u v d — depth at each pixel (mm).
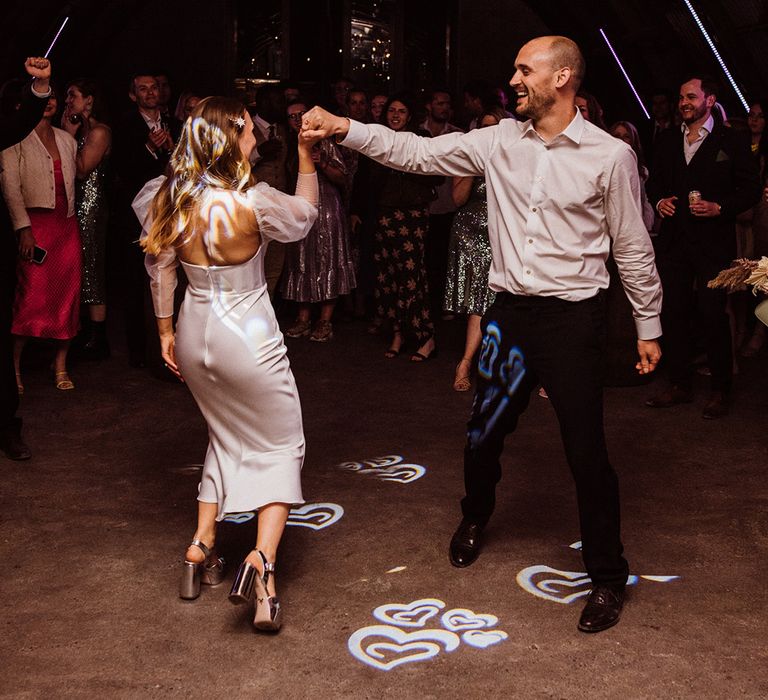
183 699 2701
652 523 3984
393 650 2969
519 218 3201
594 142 3109
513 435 5176
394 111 6711
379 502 4203
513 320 3248
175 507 4129
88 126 6383
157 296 3260
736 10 9406
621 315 6090
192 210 3023
